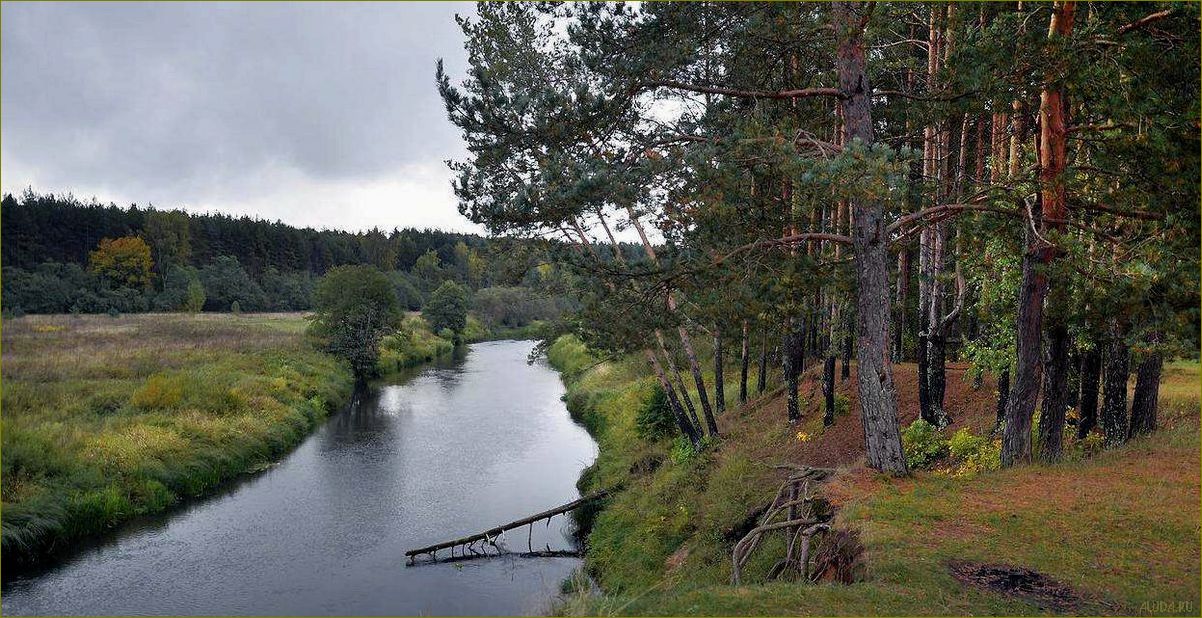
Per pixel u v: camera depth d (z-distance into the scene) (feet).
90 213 289.53
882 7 38.22
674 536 49.67
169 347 140.26
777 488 47.11
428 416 110.63
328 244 390.63
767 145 36.14
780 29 38.42
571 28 39.22
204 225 330.13
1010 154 51.62
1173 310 31.19
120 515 62.64
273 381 110.32
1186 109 32.17
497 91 38.17
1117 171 35.88
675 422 76.13
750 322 42.83
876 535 29.27
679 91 43.65
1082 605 22.97
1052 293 36.47
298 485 74.64
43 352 124.77
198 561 54.90
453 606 46.98
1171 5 33.17
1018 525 30.17
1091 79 33.19
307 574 52.60
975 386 61.11
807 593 24.22
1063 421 41.01
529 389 137.69
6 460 61.31
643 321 42.73
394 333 185.98
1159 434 44.62
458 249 444.14
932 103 40.14
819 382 75.66
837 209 58.34
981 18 45.29
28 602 47.65
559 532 60.95
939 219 41.65
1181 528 29.37
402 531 61.57
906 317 91.04
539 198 36.78
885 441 38.40
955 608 22.63
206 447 77.82
